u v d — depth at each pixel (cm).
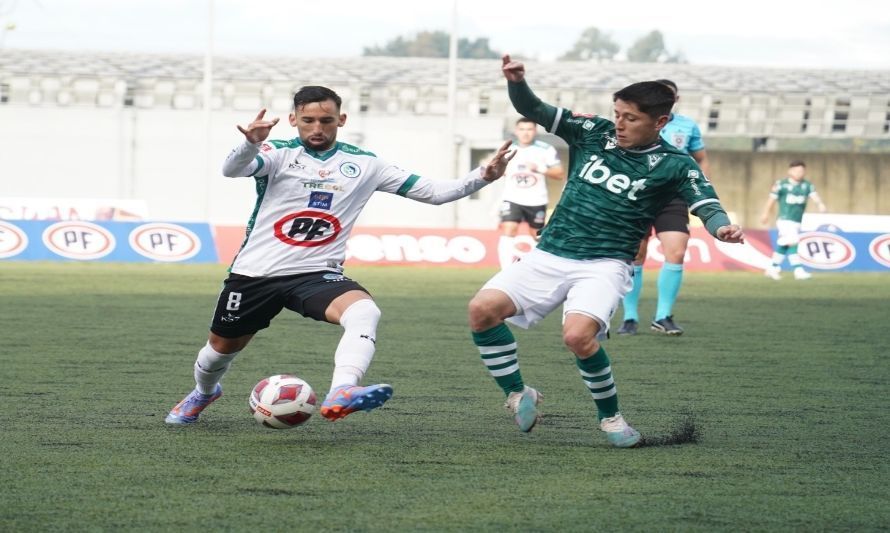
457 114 7969
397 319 2566
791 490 982
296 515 857
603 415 1180
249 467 1029
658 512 891
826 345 2209
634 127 1187
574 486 975
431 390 1566
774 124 8781
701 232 4759
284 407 1173
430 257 4662
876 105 8712
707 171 2439
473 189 1230
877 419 1387
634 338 2280
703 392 1602
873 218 4978
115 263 4428
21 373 1662
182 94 8262
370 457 1086
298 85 8312
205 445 1136
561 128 1259
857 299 3306
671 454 1137
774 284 3912
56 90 8238
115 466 1025
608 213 1202
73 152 7131
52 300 2859
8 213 5141
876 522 877
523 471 1035
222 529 816
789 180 4216
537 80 8769
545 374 1766
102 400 1433
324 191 1188
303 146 1200
